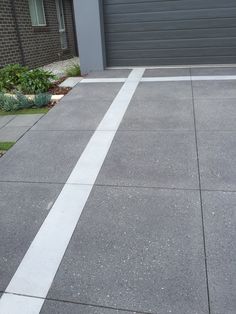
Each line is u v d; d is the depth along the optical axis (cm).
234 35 916
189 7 906
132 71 943
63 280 264
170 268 269
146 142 494
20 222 334
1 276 271
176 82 800
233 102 639
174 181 389
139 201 356
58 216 340
